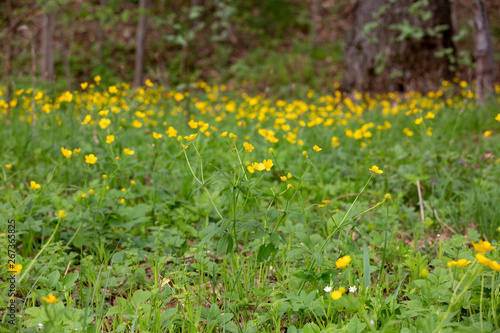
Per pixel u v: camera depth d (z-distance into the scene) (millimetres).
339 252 2350
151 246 2559
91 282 2174
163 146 4023
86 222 2537
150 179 3906
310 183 3633
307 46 15297
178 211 2941
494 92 7527
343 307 1812
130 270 2254
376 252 2473
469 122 5785
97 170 3598
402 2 8617
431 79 8609
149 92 5629
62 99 3975
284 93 10953
